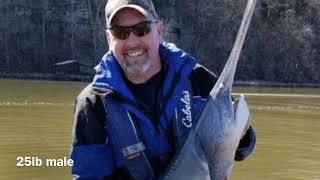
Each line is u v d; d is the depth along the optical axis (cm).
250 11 238
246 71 5925
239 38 244
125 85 273
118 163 274
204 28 5956
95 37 5638
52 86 3984
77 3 5653
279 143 1595
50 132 1634
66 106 2434
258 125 2016
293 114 2498
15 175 1093
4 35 5512
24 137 1530
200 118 252
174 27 5800
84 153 270
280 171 1206
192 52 5922
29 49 5550
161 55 284
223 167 249
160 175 260
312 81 6109
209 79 284
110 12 271
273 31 6069
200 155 249
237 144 250
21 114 2077
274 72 6019
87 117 272
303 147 1540
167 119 274
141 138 271
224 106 248
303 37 6128
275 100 3350
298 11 6294
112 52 279
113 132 272
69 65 5412
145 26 270
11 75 5144
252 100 3266
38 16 5588
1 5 5509
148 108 274
